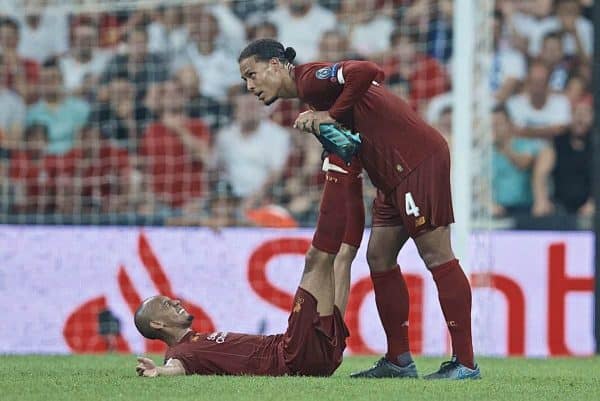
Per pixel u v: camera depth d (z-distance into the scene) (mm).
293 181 38969
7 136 39312
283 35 41094
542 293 33406
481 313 32938
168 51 40438
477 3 34656
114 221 38125
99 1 41312
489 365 27203
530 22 42406
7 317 34219
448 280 19672
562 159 40500
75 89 40031
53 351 33906
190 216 38312
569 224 35219
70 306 34062
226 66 40375
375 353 32656
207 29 40750
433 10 40438
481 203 33875
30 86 39969
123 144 39312
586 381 20641
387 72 40125
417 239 19734
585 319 33281
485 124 34344
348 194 19438
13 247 34406
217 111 39781
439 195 19469
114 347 33812
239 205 38906
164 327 20109
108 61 40406
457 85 32250
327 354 19609
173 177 38969
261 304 33562
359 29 40906
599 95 36531
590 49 42000
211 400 15883
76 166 39031
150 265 33969
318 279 19453
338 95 19234
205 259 33875
